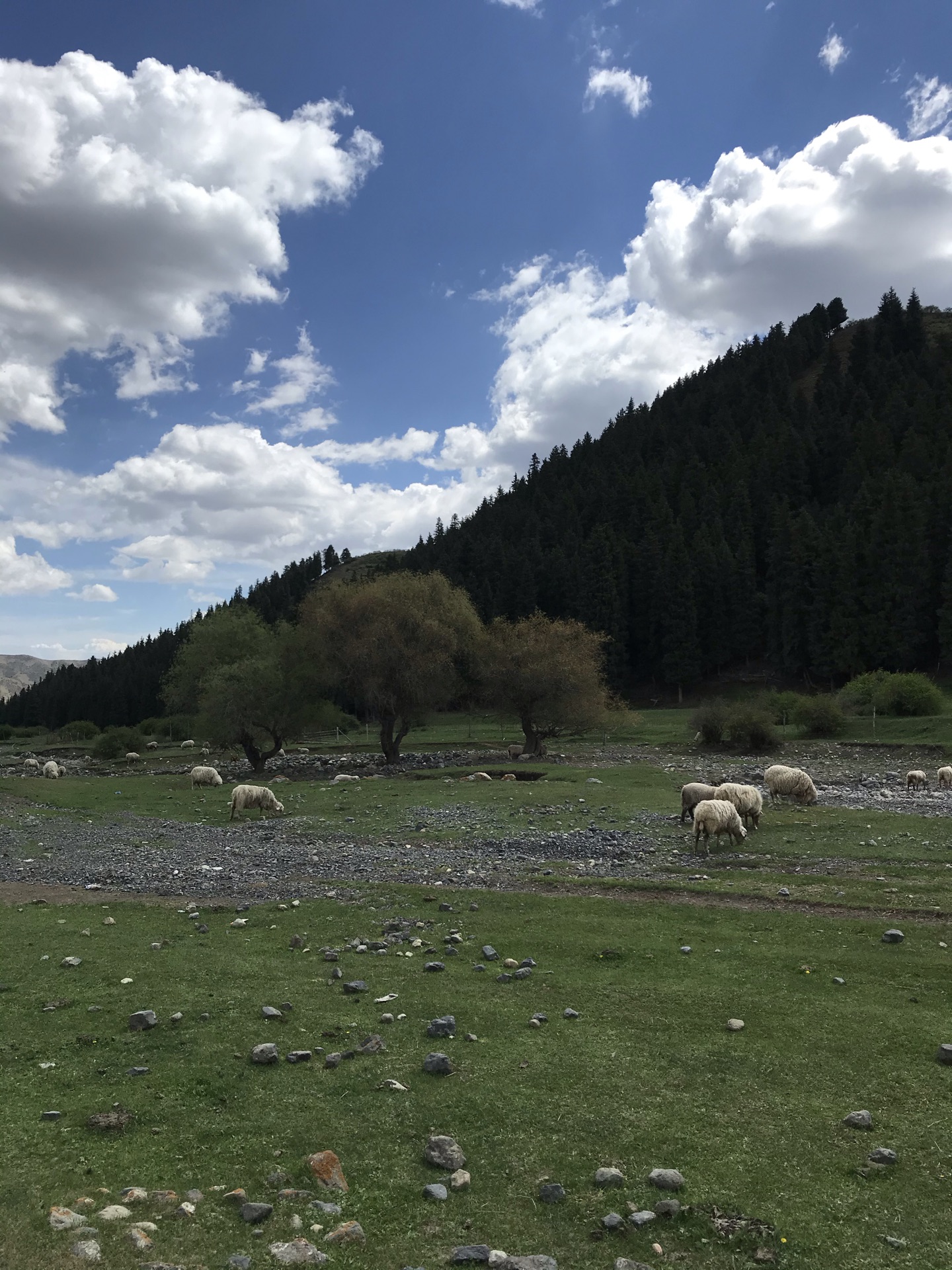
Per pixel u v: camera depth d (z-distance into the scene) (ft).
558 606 429.38
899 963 40.75
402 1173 22.53
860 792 121.49
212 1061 29.96
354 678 194.08
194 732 207.10
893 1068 29.25
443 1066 29.07
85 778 183.62
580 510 545.03
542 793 116.88
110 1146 23.70
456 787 129.70
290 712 195.93
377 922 51.90
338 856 78.95
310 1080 28.40
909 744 185.78
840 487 446.19
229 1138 24.38
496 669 194.70
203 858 79.97
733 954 43.19
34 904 59.26
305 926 51.34
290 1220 19.86
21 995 37.52
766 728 196.65
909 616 310.24
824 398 586.04
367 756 219.82
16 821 110.63
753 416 597.52
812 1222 20.26
